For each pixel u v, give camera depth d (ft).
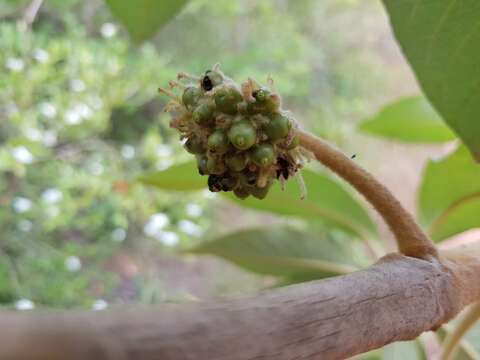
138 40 0.48
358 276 0.22
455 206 0.48
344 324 0.20
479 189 0.47
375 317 0.21
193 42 2.34
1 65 1.47
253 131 0.32
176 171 0.50
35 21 1.83
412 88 2.61
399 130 0.60
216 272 1.97
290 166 0.33
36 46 1.54
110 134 2.07
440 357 0.38
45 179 1.69
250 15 2.36
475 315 0.38
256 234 0.55
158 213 1.67
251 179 0.33
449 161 0.46
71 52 1.61
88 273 1.67
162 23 0.48
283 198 0.52
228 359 0.15
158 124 2.06
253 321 0.16
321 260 0.55
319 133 2.16
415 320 0.24
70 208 1.59
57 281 1.54
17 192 1.65
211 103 0.33
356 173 0.31
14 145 1.40
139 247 1.83
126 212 1.74
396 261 0.25
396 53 2.76
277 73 2.14
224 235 0.55
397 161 2.30
